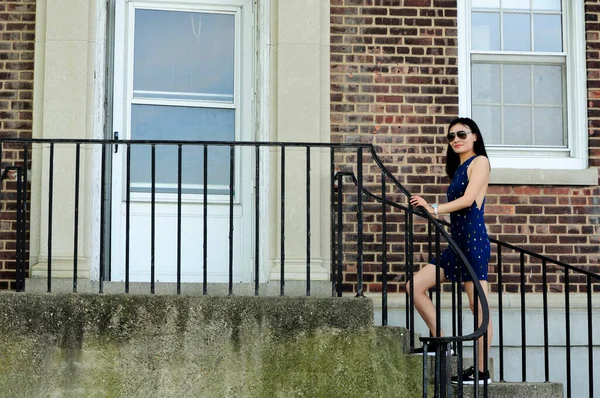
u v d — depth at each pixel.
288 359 5.91
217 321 5.90
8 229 7.27
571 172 7.68
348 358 5.94
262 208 7.52
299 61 7.51
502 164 7.77
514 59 8.00
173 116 7.83
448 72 7.75
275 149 7.43
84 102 7.29
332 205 6.37
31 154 7.32
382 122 7.63
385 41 7.73
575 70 7.95
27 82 7.41
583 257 7.64
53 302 5.84
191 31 7.93
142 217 7.68
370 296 7.39
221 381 5.85
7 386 5.77
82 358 5.80
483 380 5.88
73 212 7.15
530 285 7.58
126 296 5.87
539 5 8.05
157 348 5.84
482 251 6.08
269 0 7.73
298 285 7.18
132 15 7.86
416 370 5.94
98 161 7.44
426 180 7.60
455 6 7.83
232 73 7.92
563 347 7.45
